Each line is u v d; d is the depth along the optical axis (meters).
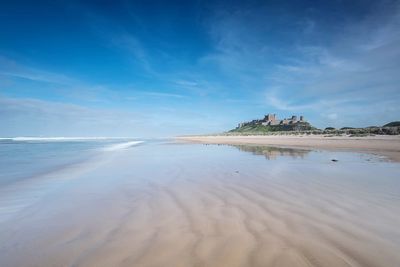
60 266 3.42
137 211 5.68
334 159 14.38
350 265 3.28
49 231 4.61
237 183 8.39
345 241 3.95
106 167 12.86
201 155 18.77
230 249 3.77
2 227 4.84
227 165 12.85
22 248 3.95
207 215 5.31
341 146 25.25
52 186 8.45
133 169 12.00
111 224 4.91
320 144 28.98
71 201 6.60
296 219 4.95
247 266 3.31
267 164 13.02
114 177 9.96
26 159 17.25
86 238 4.28
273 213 5.34
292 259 3.45
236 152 21.28
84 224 4.94
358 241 3.94
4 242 4.17
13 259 3.62
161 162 14.62
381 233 4.22
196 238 4.18
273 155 17.95
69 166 13.45
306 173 10.09
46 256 3.69
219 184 8.29
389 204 5.81
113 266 3.38
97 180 9.41
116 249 3.86
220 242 4.01
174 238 4.20
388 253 3.56
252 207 5.79
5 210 5.89
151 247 3.89
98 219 5.21
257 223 4.80
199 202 6.27
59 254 3.74
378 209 5.46
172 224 4.84
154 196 6.93
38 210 5.87
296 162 13.62
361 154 17.58
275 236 4.19
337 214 5.18
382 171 10.32
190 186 8.07
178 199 6.58
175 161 15.00
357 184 7.93
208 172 10.72
